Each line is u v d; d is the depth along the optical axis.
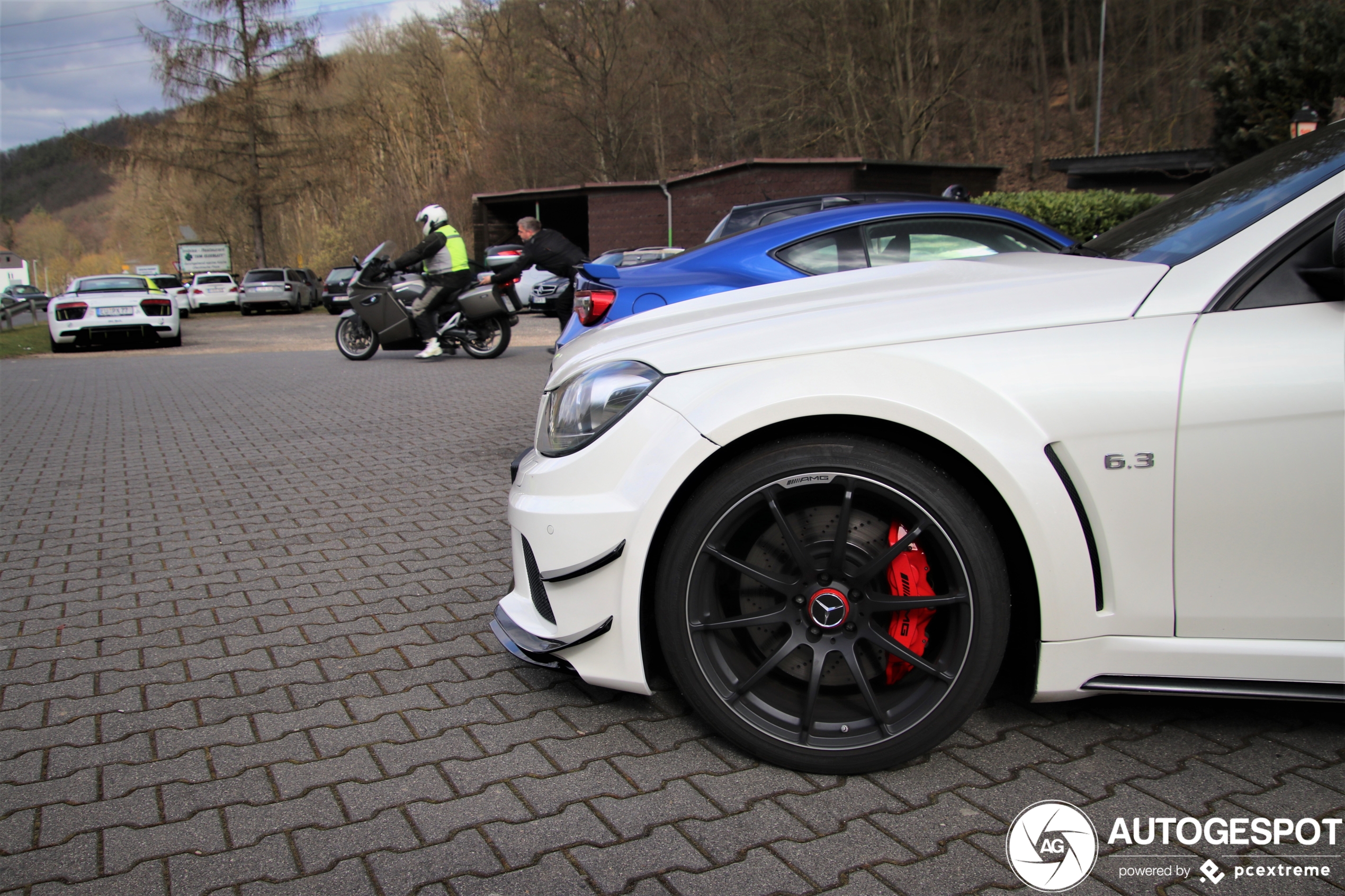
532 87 41.22
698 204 26.81
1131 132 32.44
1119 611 2.03
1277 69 17.55
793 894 1.76
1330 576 1.95
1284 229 2.03
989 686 2.08
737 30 31.50
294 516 4.72
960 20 28.53
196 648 3.05
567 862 1.87
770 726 2.18
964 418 2.01
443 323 12.43
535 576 2.42
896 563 2.14
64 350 17.20
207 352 16.05
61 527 4.62
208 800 2.12
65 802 2.12
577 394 2.34
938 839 1.93
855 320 2.19
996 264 2.58
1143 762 2.21
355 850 1.92
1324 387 1.90
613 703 2.59
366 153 49.50
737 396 2.13
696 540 2.13
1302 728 2.35
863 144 29.52
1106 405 1.98
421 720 2.51
